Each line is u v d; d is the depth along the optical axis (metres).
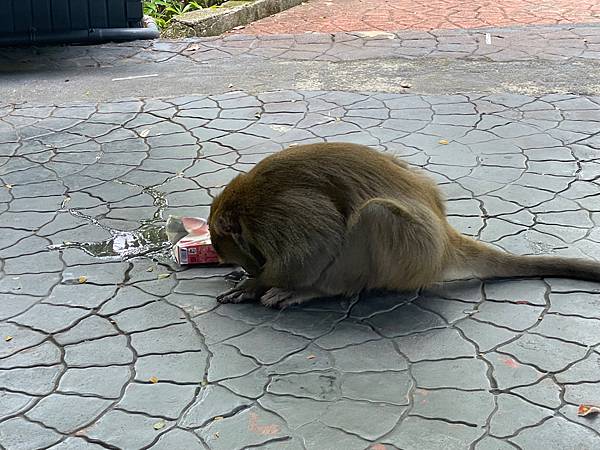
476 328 1.43
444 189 1.93
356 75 2.80
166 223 1.81
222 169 2.09
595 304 1.48
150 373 1.34
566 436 1.17
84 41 3.24
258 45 3.22
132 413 1.25
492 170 2.03
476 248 1.55
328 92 2.63
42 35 3.20
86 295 1.56
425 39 3.22
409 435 1.18
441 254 1.47
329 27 3.58
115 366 1.36
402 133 2.27
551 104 2.47
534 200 1.87
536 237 1.71
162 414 1.25
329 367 1.34
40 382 1.33
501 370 1.32
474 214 1.81
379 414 1.23
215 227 1.48
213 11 3.64
